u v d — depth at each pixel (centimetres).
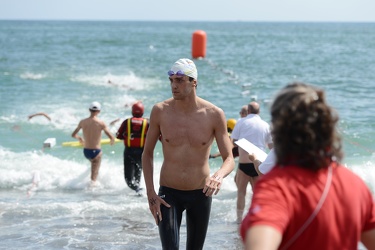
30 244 1178
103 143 2247
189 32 19300
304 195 380
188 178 894
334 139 395
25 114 2842
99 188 1738
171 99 912
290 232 377
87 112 2923
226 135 902
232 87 3950
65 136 2414
